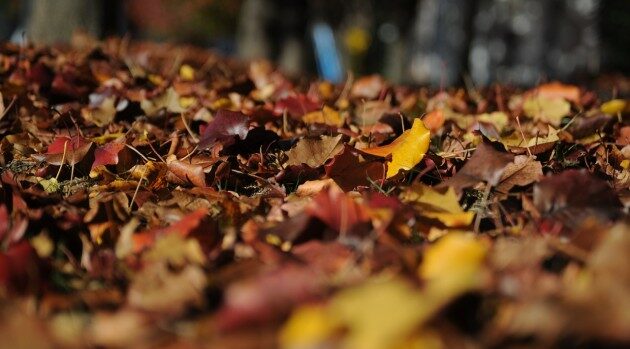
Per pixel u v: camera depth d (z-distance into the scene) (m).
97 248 1.67
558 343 1.23
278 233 1.61
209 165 1.95
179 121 2.32
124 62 2.99
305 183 1.85
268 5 10.47
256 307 1.33
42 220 1.69
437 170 1.94
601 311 1.22
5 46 2.95
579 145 2.16
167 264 1.54
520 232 1.68
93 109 2.38
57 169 2.01
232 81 2.78
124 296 1.53
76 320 1.48
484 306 1.38
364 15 17.92
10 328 1.30
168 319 1.44
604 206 1.67
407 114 2.52
